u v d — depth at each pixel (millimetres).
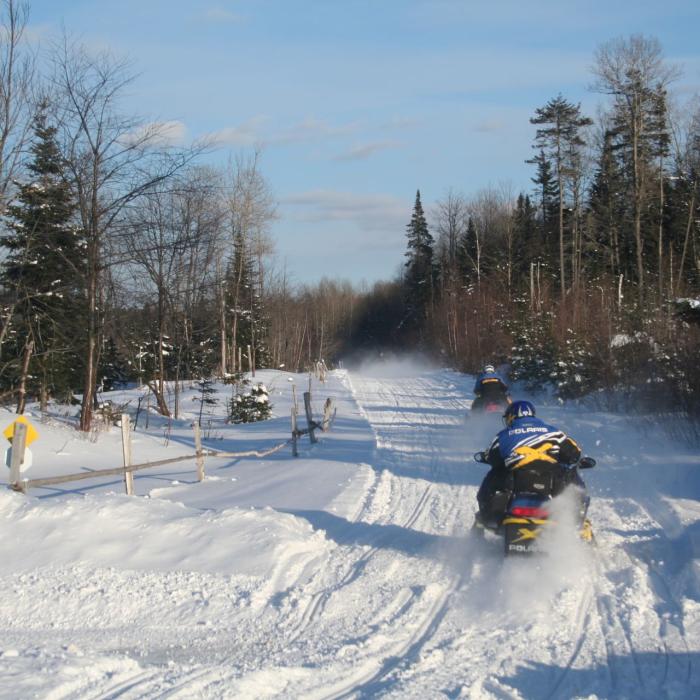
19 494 9039
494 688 4906
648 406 18375
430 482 12430
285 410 30172
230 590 7059
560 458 7695
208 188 24172
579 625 6059
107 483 13188
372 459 14969
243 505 10672
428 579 7316
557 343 27562
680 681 5000
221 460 16172
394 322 112125
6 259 22297
